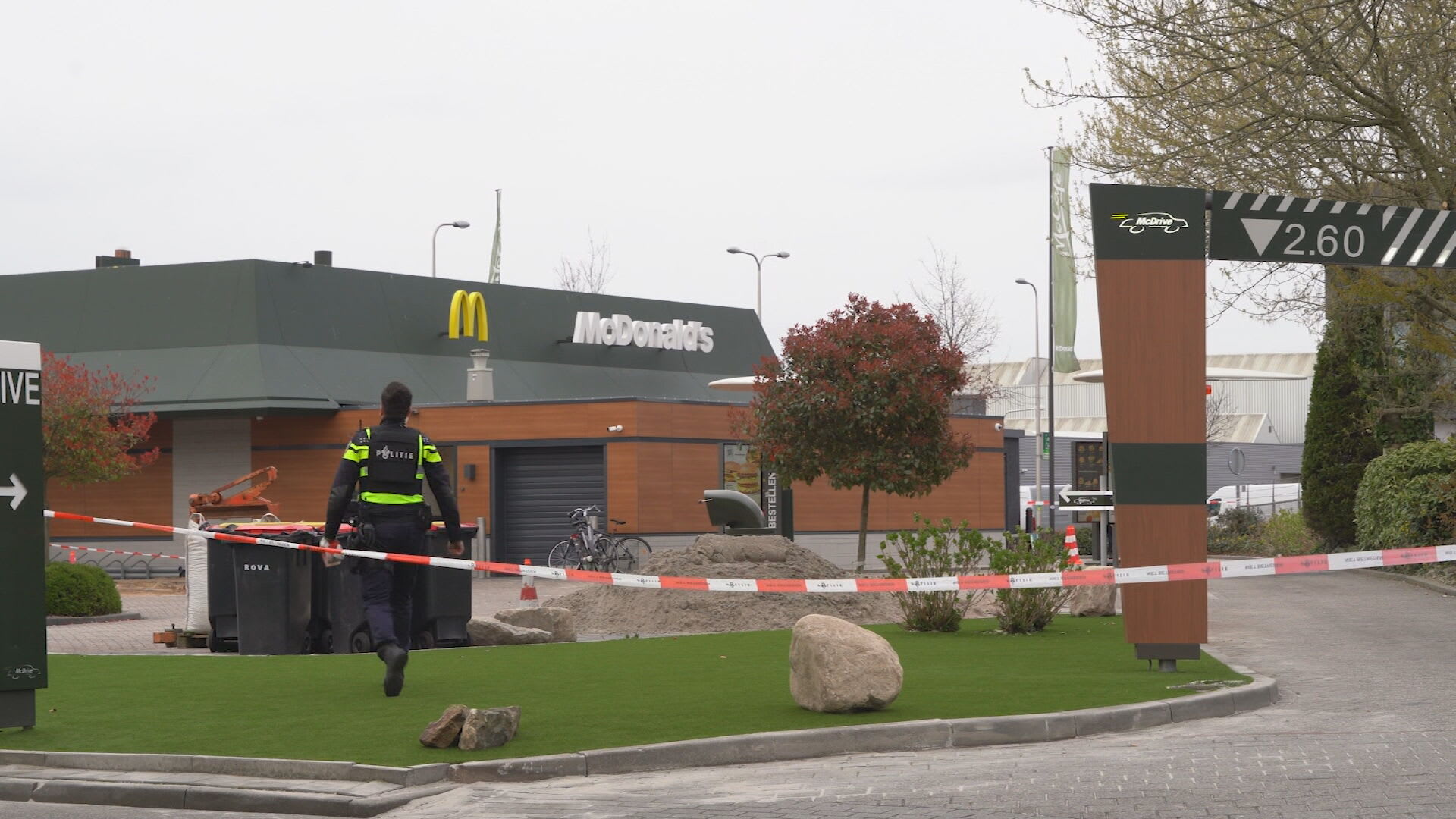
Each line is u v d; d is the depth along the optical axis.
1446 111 18.58
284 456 34.72
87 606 21.45
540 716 10.16
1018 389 80.94
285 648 15.24
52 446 26.09
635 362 42.81
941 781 8.25
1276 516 38.00
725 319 45.94
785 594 18.73
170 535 35.06
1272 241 12.64
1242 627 17.55
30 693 9.96
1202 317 12.55
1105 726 9.98
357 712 10.42
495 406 33.84
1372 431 31.42
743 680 12.15
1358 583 25.61
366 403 35.59
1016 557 16.52
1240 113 19.12
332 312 36.34
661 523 32.81
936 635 16.44
